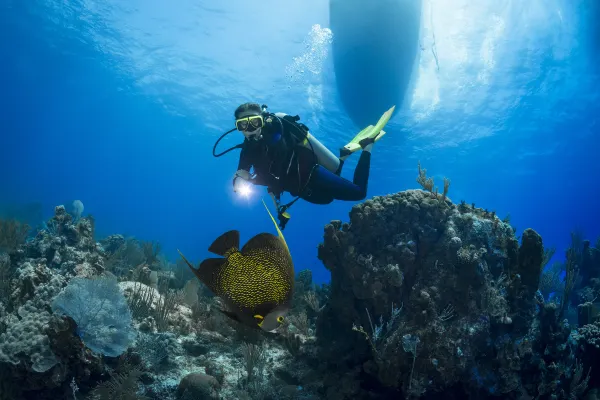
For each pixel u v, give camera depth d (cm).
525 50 2231
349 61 2098
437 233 496
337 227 544
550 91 2672
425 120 2738
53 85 4959
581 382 540
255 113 391
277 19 2278
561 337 505
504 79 2419
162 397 431
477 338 452
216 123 4128
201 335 567
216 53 2714
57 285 503
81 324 418
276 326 94
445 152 3456
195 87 3334
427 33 2055
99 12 2644
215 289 104
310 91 2692
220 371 484
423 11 1955
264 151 397
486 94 2539
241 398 458
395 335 454
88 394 421
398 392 465
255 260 104
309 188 410
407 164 3828
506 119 2922
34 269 521
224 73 2927
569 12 2081
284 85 2777
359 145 444
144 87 3803
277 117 403
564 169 4578
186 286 675
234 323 596
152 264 949
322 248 543
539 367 483
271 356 567
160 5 2400
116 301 457
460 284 466
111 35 2923
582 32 2230
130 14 2566
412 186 4738
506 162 3953
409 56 2053
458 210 531
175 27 2575
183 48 2778
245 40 2505
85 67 3916
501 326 468
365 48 1997
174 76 3262
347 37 2020
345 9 1947
